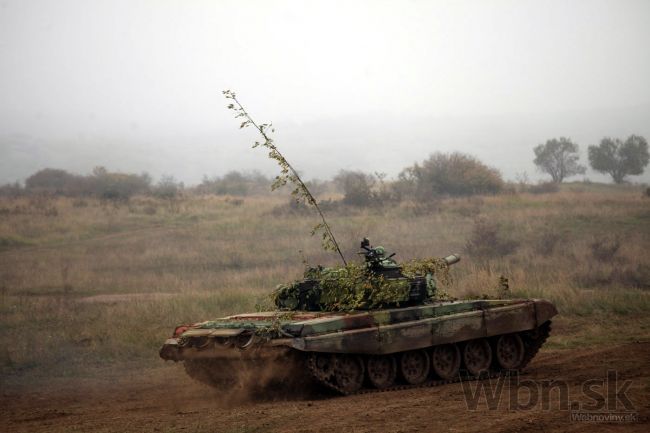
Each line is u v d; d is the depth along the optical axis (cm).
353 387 3228
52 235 10644
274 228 10644
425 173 14962
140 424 2672
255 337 3064
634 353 3894
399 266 3678
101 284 7456
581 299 5838
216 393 3478
